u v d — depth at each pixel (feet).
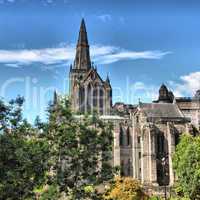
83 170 179.32
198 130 589.32
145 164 568.41
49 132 182.70
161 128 581.94
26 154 168.55
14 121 178.50
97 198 180.45
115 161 578.66
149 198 409.69
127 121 601.21
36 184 172.35
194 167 411.54
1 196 164.35
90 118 188.55
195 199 408.87
